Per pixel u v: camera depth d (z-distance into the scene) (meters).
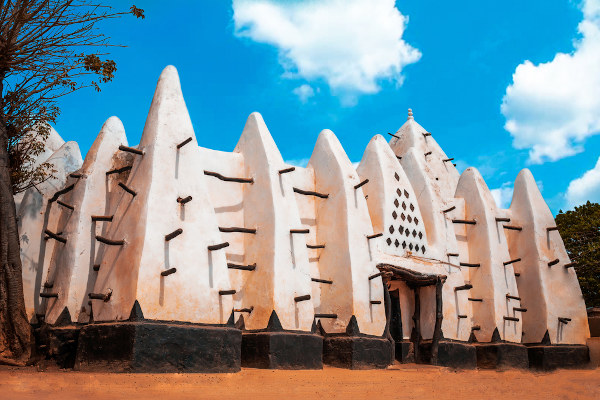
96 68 12.41
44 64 12.03
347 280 13.83
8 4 11.64
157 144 11.17
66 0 11.95
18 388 7.61
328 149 15.16
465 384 10.66
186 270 10.80
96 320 10.64
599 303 25.12
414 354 16.08
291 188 13.52
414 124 23.48
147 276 10.25
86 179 12.44
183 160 11.45
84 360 10.30
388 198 15.81
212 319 10.95
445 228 17.22
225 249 12.90
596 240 25.69
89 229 12.20
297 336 12.34
